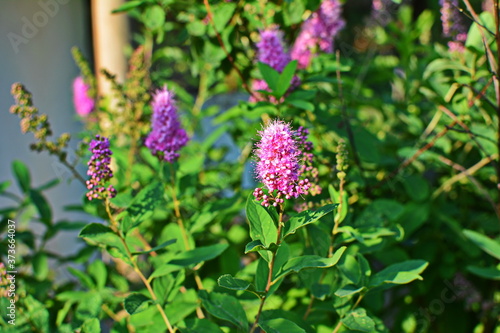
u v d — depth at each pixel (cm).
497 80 98
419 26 126
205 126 162
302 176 87
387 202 98
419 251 113
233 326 100
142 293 94
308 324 89
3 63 145
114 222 89
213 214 98
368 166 114
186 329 89
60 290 112
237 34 111
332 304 91
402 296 117
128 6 105
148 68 124
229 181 118
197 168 108
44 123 99
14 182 154
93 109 126
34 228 151
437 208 113
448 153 113
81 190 156
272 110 98
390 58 146
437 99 107
